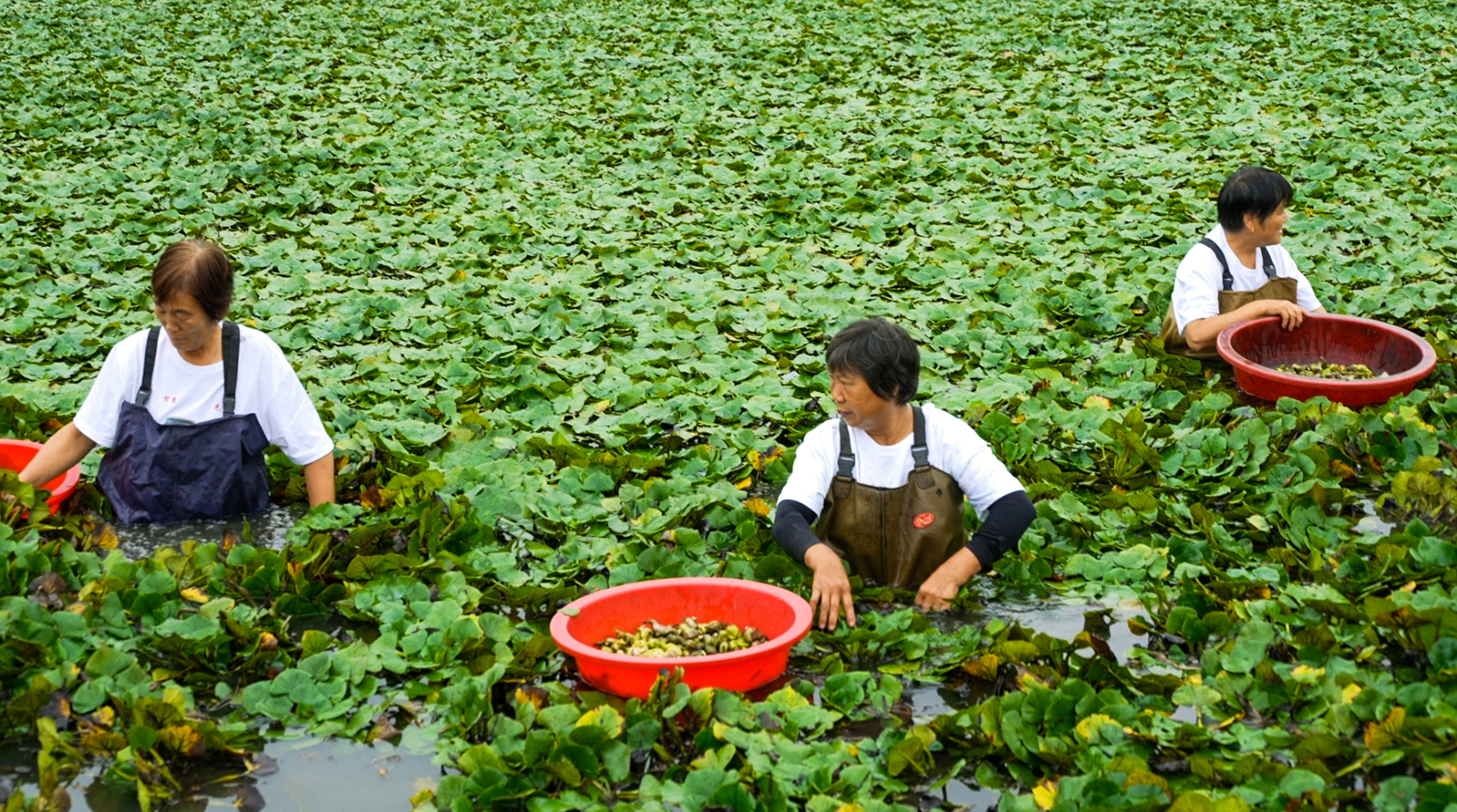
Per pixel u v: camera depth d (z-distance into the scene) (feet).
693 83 45.70
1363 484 15.38
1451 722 9.69
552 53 51.72
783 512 12.36
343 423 16.84
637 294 24.02
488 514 14.38
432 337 21.29
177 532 14.19
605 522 14.58
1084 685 10.44
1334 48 48.08
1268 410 17.52
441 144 36.58
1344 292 23.09
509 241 27.43
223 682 11.30
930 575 12.58
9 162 34.14
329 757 10.39
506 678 11.36
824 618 11.79
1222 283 18.94
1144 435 16.39
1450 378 18.25
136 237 27.63
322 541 13.17
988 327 21.52
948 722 10.28
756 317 22.34
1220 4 57.82
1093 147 35.40
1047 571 13.15
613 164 34.94
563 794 9.67
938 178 32.60
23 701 10.38
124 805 9.73
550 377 19.40
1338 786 9.73
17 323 21.33
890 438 12.45
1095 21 54.95
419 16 59.77
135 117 39.70
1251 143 35.14
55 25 57.06
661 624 11.89
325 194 31.42
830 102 42.39
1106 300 22.48
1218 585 12.46
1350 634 11.49
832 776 9.80
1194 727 9.96
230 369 14.03
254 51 51.34
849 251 26.71
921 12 58.54
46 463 13.93
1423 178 31.01
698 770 9.59
